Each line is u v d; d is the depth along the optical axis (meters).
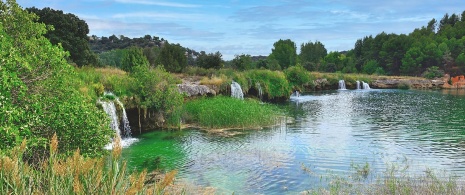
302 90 51.00
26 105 8.96
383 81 66.94
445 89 65.75
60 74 10.52
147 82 23.38
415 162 14.90
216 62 47.22
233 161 15.20
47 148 9.16
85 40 41.81
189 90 30.20
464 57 93.56
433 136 20.73
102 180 4.69
